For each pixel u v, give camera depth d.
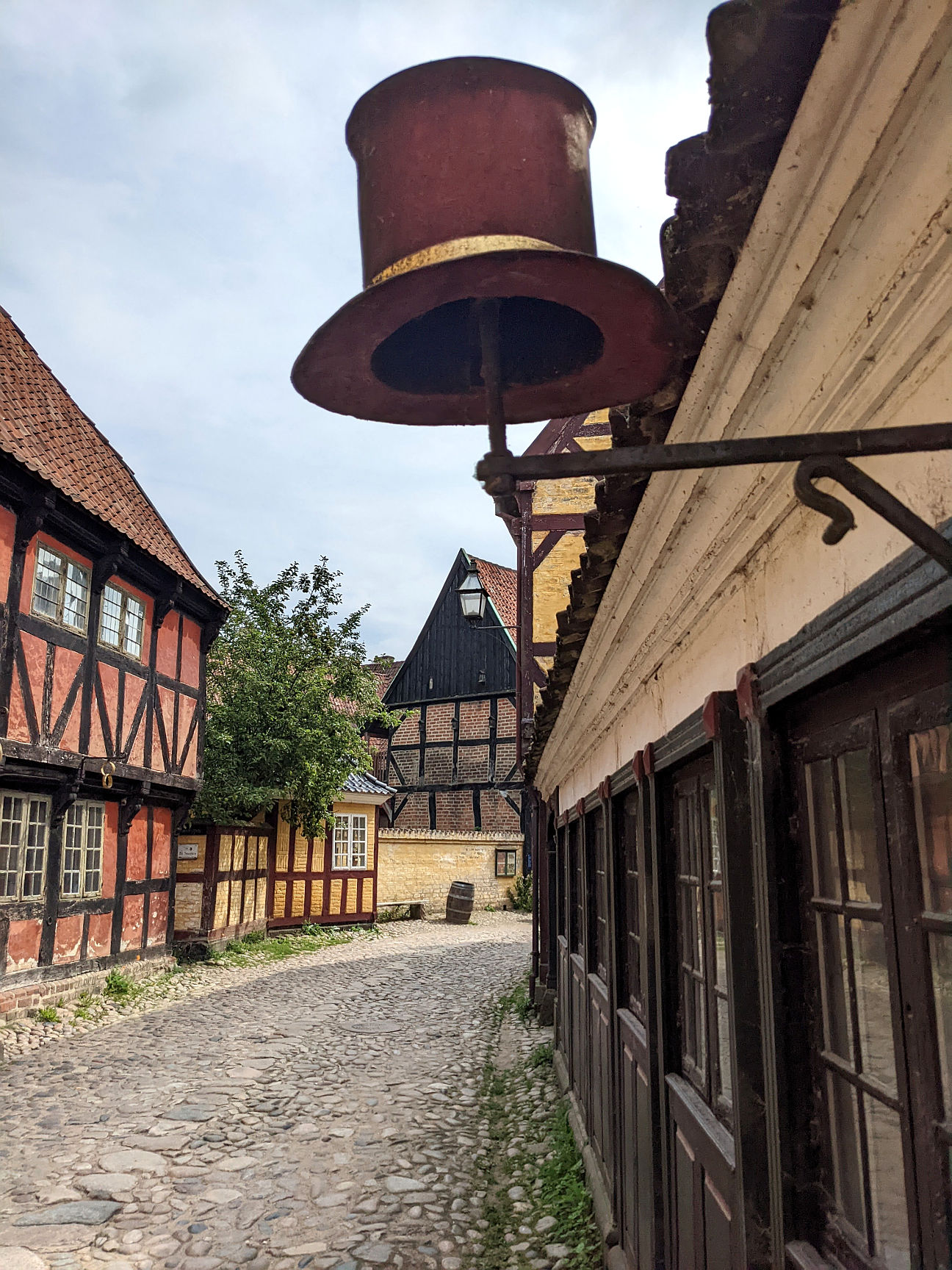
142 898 12.45
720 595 2.38
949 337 1.16
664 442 2.07
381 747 28.55
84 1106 6.71
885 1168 1.59
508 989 12.09
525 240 1.14
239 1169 5.48
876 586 1.40
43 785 9.93
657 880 3.24
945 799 1.36
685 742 2.75
